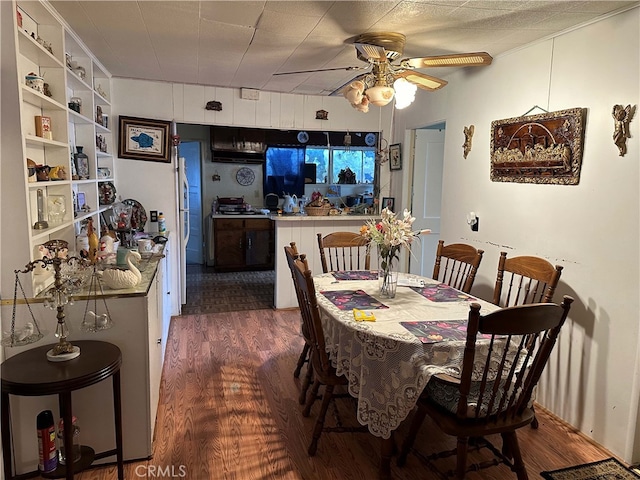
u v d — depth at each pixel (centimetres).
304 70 361
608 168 221
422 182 443
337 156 703
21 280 194
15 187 191
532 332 163
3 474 183
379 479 203
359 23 241
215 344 359
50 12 226
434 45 277
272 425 245
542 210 263
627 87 211
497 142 297
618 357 218
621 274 216
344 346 212
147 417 212
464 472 176
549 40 256
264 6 220
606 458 219
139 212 410
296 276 235
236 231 642
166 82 414
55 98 242
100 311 202
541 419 254
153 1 217
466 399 170
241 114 443
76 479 198
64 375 167
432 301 243
